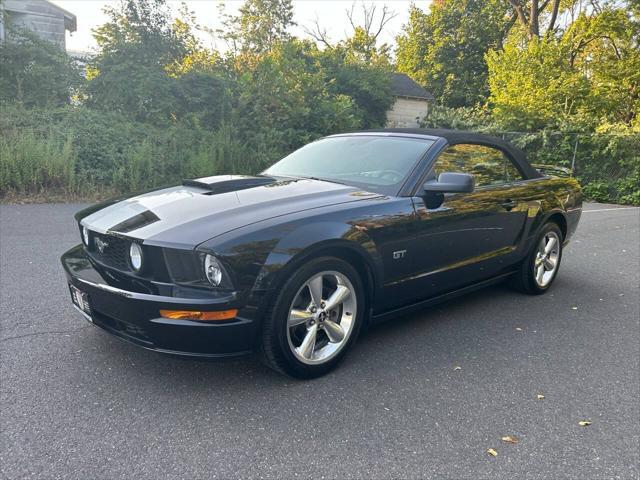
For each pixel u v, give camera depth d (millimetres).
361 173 3795
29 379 2912
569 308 4617
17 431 2434
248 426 2568
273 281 2717
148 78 11992
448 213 3664
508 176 4520
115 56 12328
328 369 3150
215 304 2564
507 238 4332
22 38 12711
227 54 15125
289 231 2811
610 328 4148
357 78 20109
